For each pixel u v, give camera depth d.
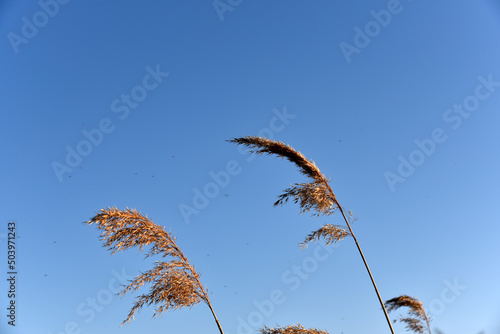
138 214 5.73
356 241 6.51
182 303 5.54
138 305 5.55
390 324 6.03
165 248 5.70
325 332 6.29
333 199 6.60
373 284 6.32
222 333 5.60
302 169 6.64
